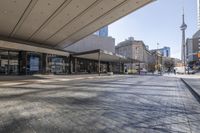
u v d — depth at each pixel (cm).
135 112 546
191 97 856
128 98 800
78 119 466
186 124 430
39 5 1614
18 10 1686
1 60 2792
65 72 3888
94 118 477
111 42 5759
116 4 1677
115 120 460
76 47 4453
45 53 3331
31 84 1455
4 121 444
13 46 2578
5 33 2417
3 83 1457
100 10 1802
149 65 10206
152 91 1063
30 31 2370
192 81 1870
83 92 986
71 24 2191
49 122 438
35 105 635
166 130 387
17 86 1290
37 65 3206
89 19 2042
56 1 1555
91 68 4744
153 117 490
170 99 789
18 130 381
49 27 2259
